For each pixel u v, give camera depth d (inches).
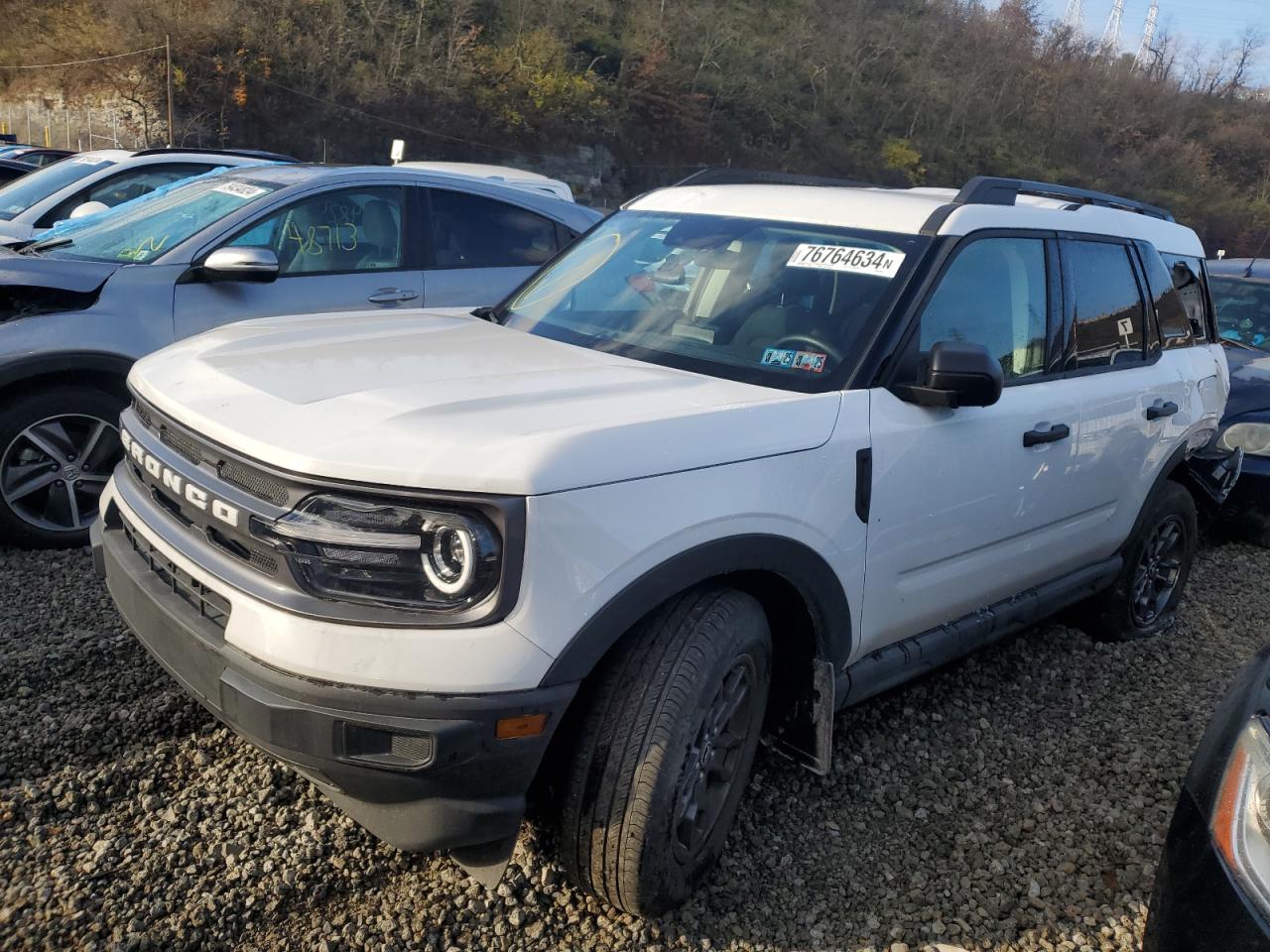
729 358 122.6
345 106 2763.3
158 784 116.5
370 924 99.7
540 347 126.8
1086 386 151.8
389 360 114.3
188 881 102.1
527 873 108.1
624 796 95.3
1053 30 4628.4
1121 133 4229.8
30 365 171.8
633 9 3681.1
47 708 127.9
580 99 3203.7
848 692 123.3
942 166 3924.7
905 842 124.0
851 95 3946.9
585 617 88.7
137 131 2372.0
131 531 111.0
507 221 246.4
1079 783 140.9
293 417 94.0
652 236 149.6
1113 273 164.6
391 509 85.0
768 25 4050.2
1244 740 87.4
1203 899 82.4
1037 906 115.0
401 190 229.1
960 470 126.0
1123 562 177.6
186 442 100.6
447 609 85.3
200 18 2529.5
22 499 179.5
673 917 105.9
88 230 218.4
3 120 2433.6
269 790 116.4
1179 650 190.5
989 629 145.3
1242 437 259.8
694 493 96.2
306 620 85.7
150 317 186.4
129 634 149.5
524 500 85.1
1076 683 171.8
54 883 99.6
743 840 120.3
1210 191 4092.0
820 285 128.3
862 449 112.7
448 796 87.8
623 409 99.9
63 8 2524.6
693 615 99.8
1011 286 140.3
